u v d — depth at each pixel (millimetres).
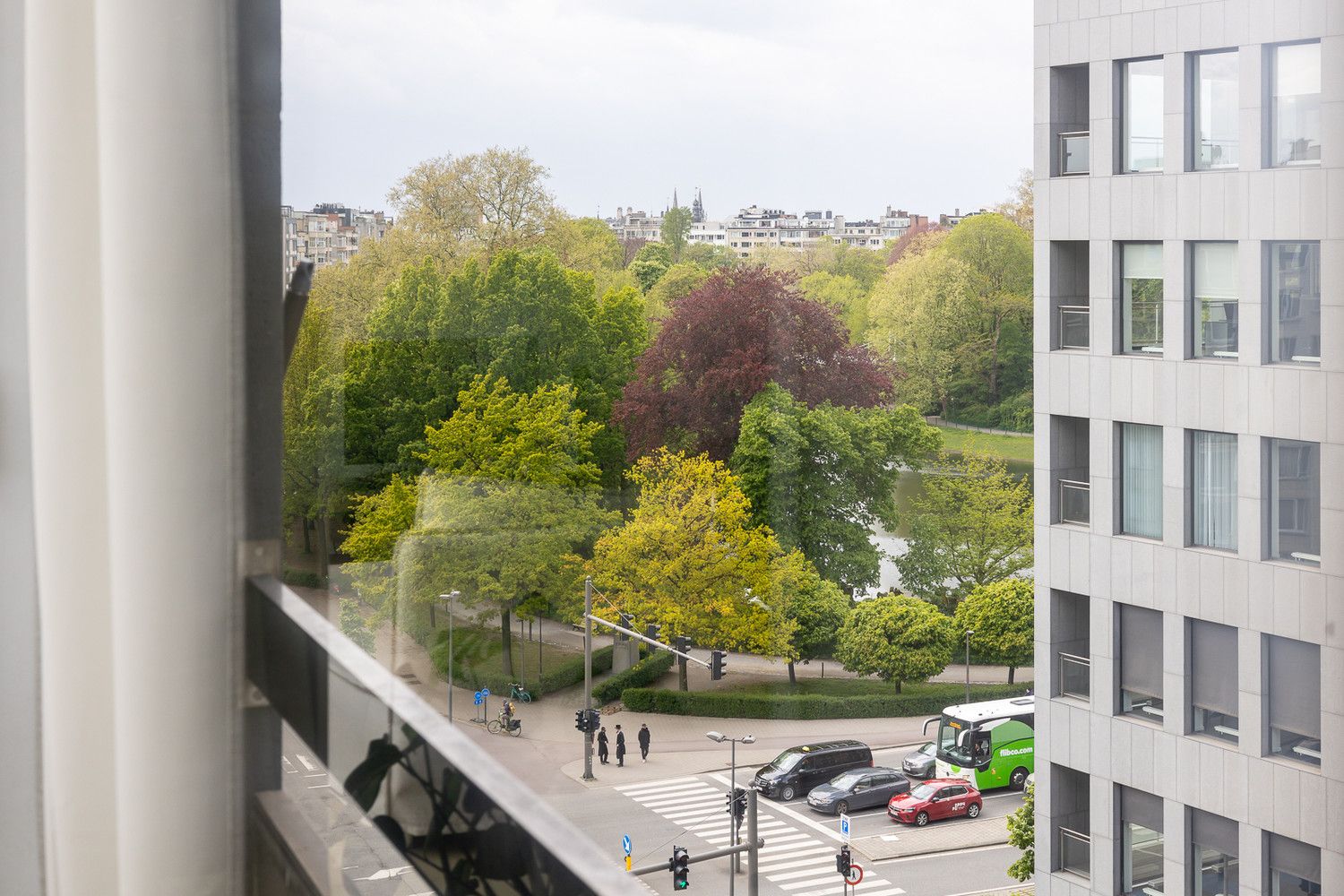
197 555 783
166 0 758
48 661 767
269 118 786
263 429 797
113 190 756
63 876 777
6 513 779
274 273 791
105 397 764
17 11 756
